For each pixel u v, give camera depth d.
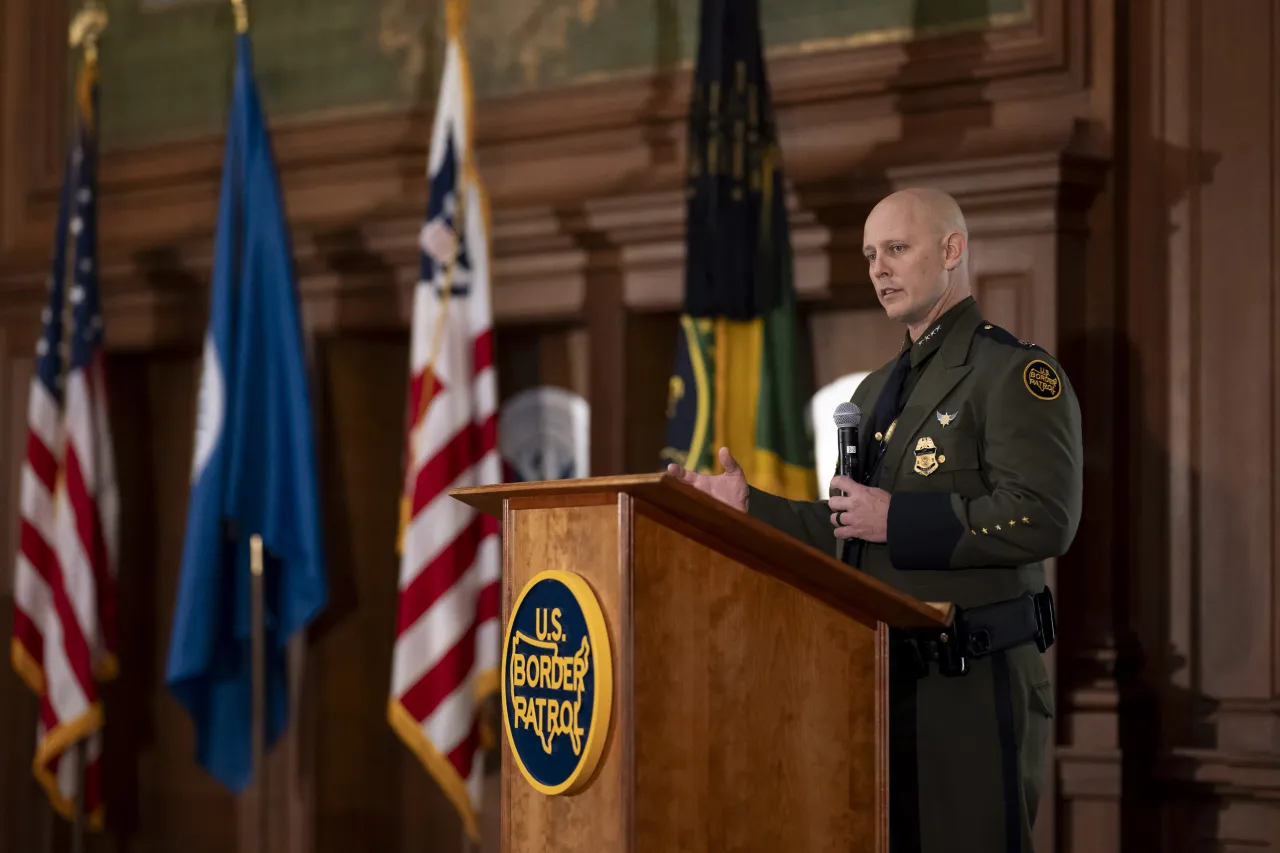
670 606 4.77
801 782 5.07
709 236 10.84
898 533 6.05
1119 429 10.36
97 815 13.73
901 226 6.64
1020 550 5.92
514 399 13.46
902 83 11.12
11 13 15.30
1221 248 10.12
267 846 13.04
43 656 13.55
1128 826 9.94
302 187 13.73
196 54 14.50
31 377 14.84
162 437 14.88
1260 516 9.88
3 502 14.85
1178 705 10.05
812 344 12.12
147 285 14.21
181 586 12.29
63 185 14.44
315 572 12.22
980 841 5.95
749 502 6.76
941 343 6.62
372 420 13.88
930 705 6.12
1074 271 10.41
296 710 13.03
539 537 5.16
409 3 13.42
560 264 12.39
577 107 12.55
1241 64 10.12
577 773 4.75
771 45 11.80
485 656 12.00
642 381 12.43
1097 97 10.44
